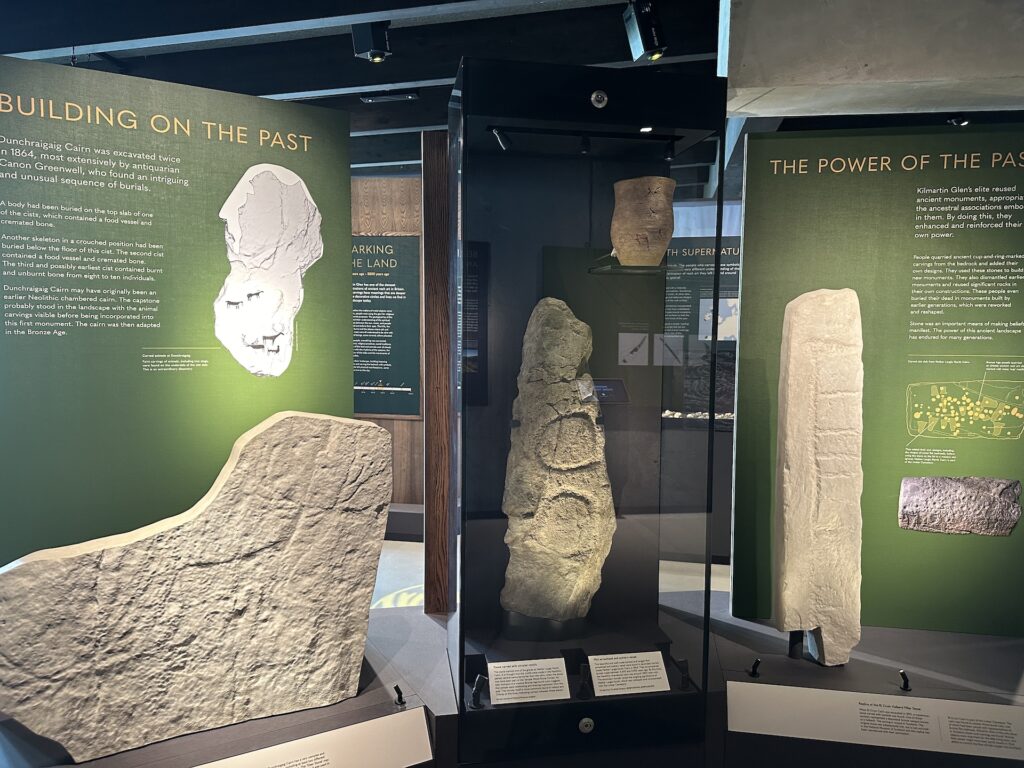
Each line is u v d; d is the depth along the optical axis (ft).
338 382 7.42
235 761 5.33
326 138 7.09
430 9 9.12
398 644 7.38
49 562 5.04
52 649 5.07
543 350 6.03
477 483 6.03
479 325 5.92
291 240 6.95
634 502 6.30
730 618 7.97
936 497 7.41
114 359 6.26
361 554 6.19
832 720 6.22
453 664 6.74
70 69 5.86
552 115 5.60
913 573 7.59
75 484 6.21
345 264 7.34
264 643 5.84
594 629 6.39
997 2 6.57
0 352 5.85
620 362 6.15
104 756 5.30
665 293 6.08
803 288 7.45
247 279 6.77
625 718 6.20
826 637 6.73
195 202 6.48
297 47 12.07
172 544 5.46
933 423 7.41
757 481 7.69
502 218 5.82
